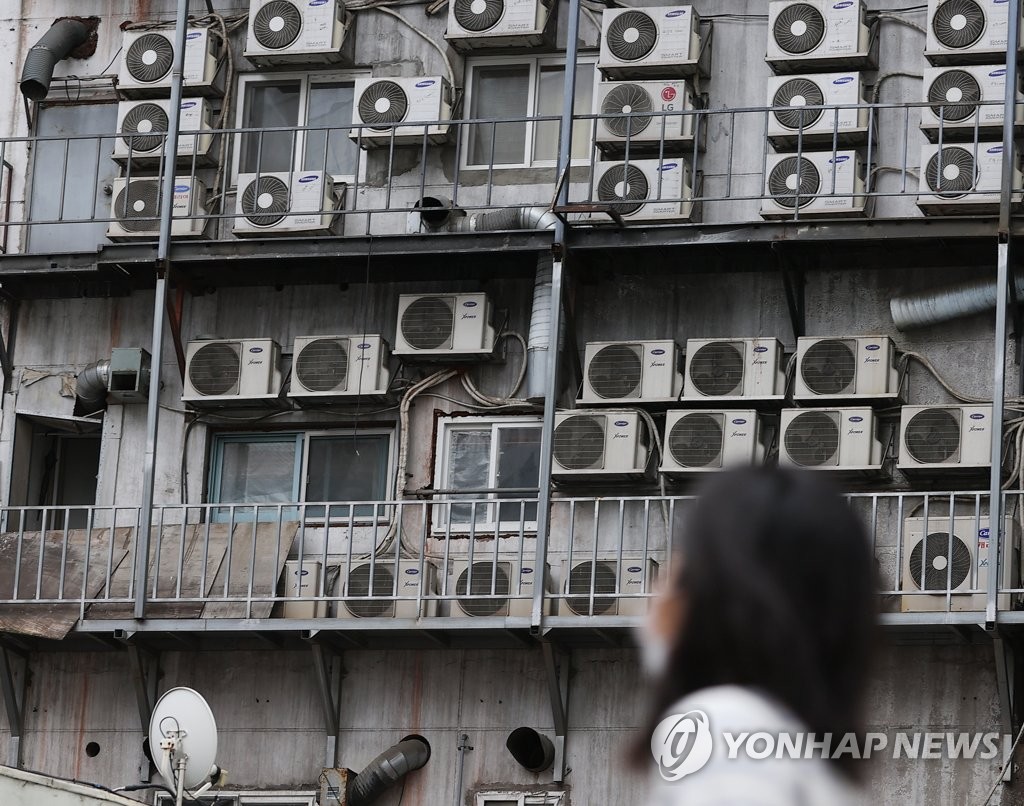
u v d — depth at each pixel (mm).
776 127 26281
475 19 27594
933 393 25719
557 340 25547
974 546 24094
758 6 27328
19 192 29516
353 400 27281
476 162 28000
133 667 26875
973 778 24297
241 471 28000
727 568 3529
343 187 28109
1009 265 24578
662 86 26812
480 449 27109
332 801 25859
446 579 25266
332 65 28750
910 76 26500
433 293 27266
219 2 29562
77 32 29781
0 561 27375
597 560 25734
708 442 25609
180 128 28688
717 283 26828
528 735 25984
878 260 25969
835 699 3471
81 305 28953
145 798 26750
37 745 27375
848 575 3502
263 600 26047
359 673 26672
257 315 28234
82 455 29719
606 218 26609
